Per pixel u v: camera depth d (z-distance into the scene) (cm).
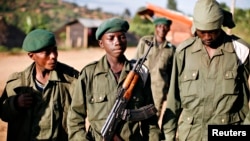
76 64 2148
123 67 315
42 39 328
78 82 317
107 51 310
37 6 7350
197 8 314
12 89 344
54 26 6994
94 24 3800
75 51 3167
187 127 342
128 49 3178
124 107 306
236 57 329
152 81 668
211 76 329
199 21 310
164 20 665
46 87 339
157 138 321
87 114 319
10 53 2894
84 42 3741
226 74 328
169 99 347
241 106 337
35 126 337
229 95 328
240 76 333
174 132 347
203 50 332
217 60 329
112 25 301
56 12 7525
